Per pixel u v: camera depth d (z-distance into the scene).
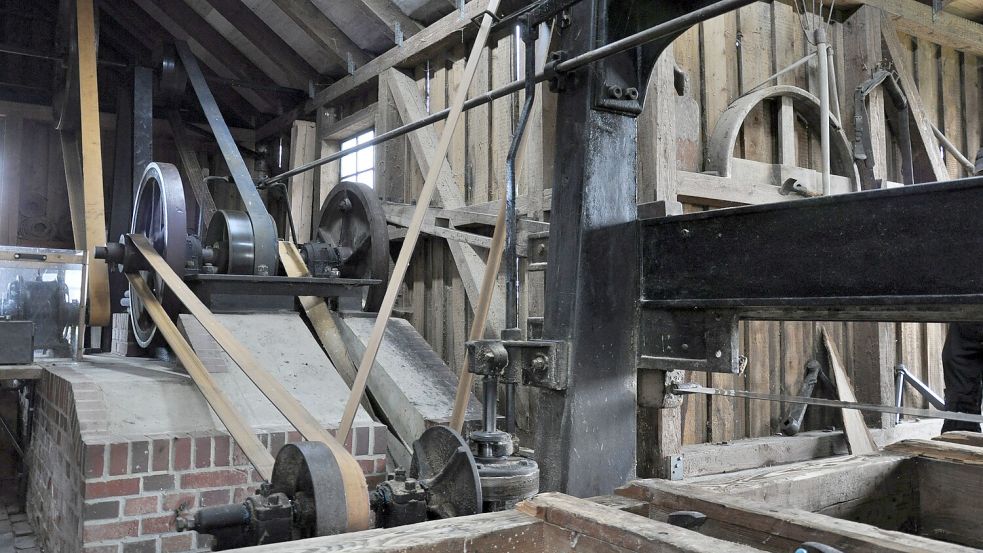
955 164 5.29
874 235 1.36
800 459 3.83
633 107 1.84
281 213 8.28
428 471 1.83
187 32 7.55
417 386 3.93
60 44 6.56
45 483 3.85
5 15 8.56
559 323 1.80
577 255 1.77
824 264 1.44
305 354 3.81
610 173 1.84
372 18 5.81
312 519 1.52
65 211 8.84
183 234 4.16
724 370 1.64
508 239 1.88
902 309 1.41
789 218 1.50
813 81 4.37
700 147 3.82
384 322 2.12
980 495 1.71
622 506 1.36
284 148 8.23
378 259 4.88
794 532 1.13
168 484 2.83
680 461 3.23
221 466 2.95
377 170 5.98
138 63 6.14
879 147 4.54
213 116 5.50
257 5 6.80
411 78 5.85
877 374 4.34
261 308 4.48
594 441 1.76
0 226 8.39
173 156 9.14
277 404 2.16
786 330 4.12
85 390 3.07
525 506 1.26
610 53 1.66
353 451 3.20
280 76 7.82
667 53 3.45
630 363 1.84
